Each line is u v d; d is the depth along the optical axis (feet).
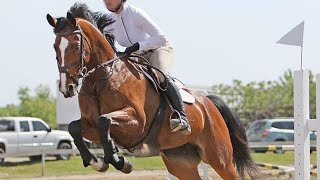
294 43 36.14
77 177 77.82
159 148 31.78
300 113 34.60
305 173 34.50
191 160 35.27
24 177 78.48
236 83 206.49
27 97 269.03
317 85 34.24
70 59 27.04
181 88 33.68
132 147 29.78
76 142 28.04
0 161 97.50
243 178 37.35
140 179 72.79
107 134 26.50
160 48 31.86
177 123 30.60
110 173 84.23
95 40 28.63
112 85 28.30
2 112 241.35
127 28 30.89
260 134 122.11
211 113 34.76
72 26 27.43
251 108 183.01
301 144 34.53
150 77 30.22
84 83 28.37
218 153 34.81
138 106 28.78
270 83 216.74
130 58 30.25
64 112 115.44
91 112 28.60
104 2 30.53
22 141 95.81
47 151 86.94
